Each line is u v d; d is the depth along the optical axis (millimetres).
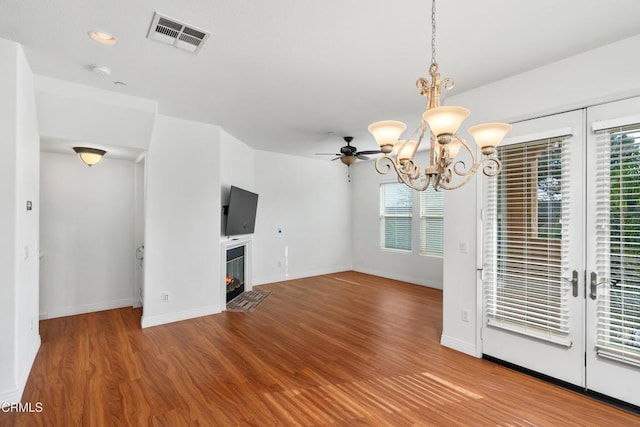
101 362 2895
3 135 2209
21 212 2369
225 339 3455
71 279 4191
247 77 2795
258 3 1797
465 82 2891
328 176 7156
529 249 2680
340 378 2648
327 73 2721
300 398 2359
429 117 1378
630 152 2184
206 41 2211
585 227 2385
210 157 4281
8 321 2221
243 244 5391
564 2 1773
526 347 2697
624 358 2180
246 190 5434
